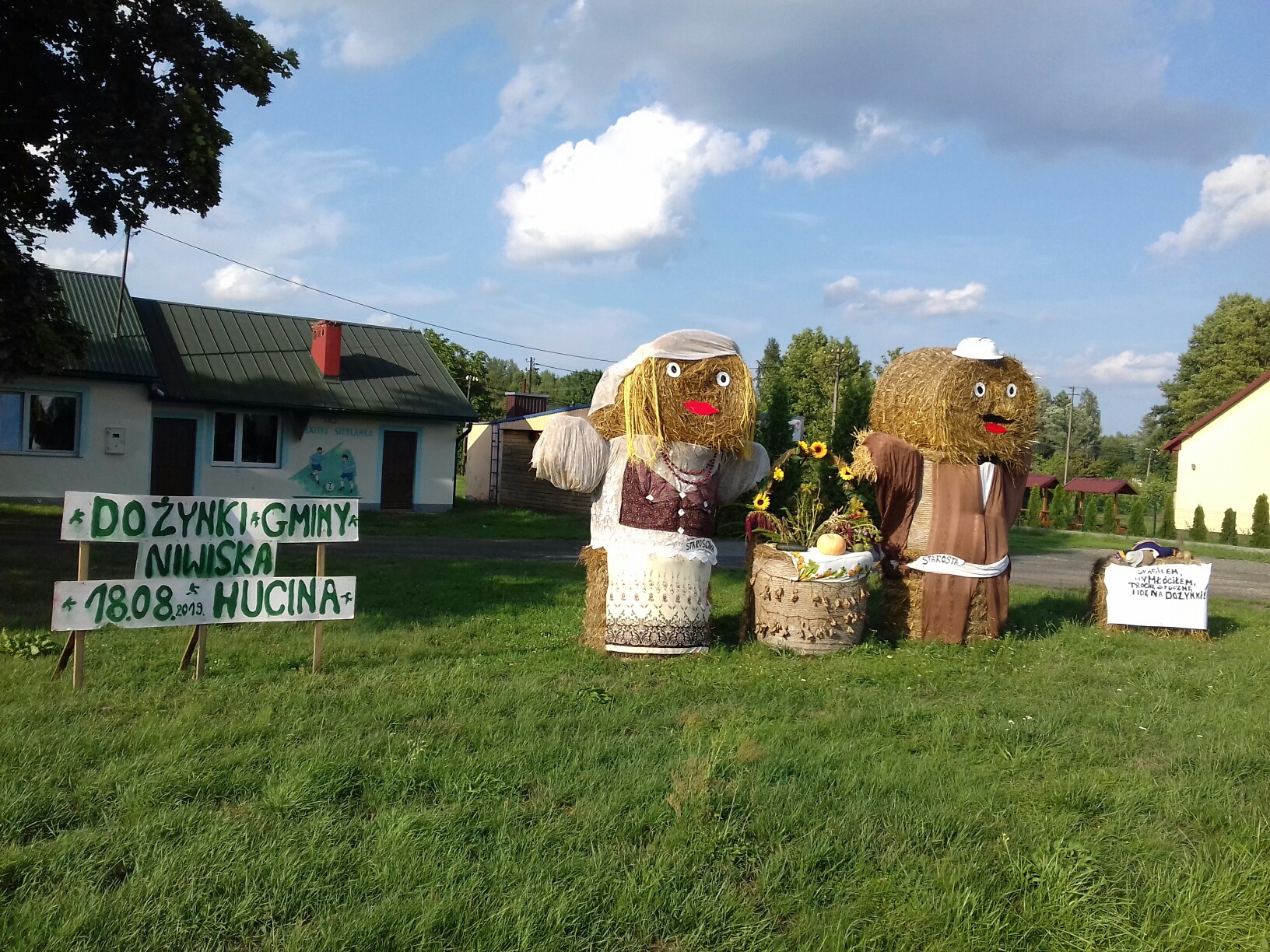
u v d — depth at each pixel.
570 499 26.25
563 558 15.82
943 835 4.19
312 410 21.23
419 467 23.28
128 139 10.03
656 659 7.56
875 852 3.98
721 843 3.95
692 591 7.73
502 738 5.15
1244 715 6.40
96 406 19.06
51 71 10.48
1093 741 5.70
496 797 4.32
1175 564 9.96
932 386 8.77
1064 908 3.54
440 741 5.01
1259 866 3.90
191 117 10.18
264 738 4.99
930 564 8.81
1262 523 31.23
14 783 4.16
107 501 6.00
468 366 44.50
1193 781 4.98
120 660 6.68
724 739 5.20
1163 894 3.70
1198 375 55.53
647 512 7.65
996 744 5.52
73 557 11.95
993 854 4.00
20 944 3.00
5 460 18.39
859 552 8.16
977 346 8.80
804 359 63.94
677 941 3.29
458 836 3.88
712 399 7.70
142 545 6.11
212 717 5.34
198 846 3.67
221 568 6.36
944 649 8.50
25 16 9.94
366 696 5.91
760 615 8.22
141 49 10.55
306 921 3.29
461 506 26.25
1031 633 9.62
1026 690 7.13
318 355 22.73
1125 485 54.00
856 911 3.48
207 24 10.88
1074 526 37.75
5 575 10.33
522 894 3.42
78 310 20.31
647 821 4.14
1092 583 10.54
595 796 4.38
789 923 3.45
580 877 3.58
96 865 3.53
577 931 3.28
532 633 8.50
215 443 20.64
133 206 10.77
